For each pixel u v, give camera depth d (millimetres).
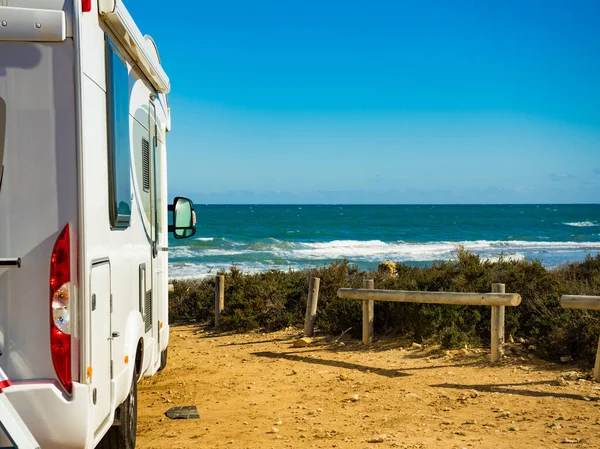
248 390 8367
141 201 6035
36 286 3873
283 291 13805
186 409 7406
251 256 41062
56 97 3889
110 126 4535
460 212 122625
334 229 73125
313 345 11367
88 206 3988
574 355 9047
